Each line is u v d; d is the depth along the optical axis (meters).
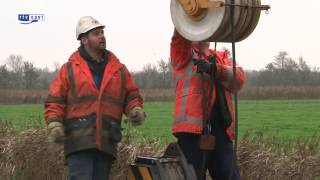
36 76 45.94
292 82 54.84
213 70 5.57
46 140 8.16
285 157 7.72
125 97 5.92
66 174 7.89
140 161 5.51
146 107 35.06
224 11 5.03
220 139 5.74
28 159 8.20
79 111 5.68
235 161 5.23
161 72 46.09
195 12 5.22
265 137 8.54
